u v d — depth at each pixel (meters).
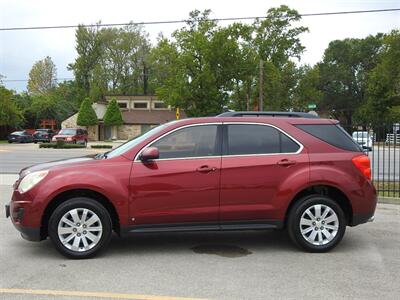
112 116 60.62
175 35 48.22
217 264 6.09
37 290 5.09
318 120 6.89
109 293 5.02
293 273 5.73
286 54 58.06
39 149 37.19
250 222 6.57
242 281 5.41
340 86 93.00
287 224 6.70
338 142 6.82
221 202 6.47
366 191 6.75
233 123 6.70
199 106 46.81
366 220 6.82
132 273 5.70
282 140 6.71
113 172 6.32
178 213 6.39
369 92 73.38
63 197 6.39
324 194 6.89
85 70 83.88
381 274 5.70
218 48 46.88
